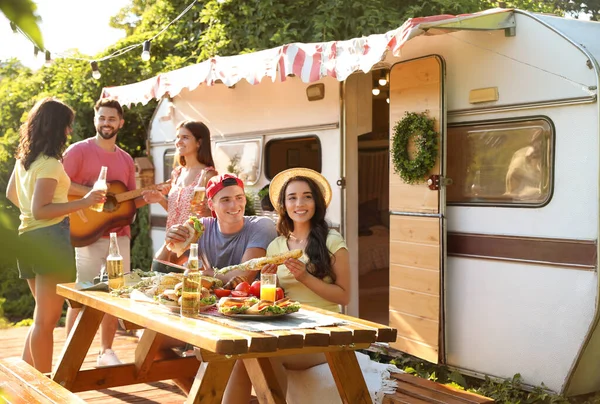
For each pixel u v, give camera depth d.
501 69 4.56
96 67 7.50
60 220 4.16
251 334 2.54
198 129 5.08
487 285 4.70
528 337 4.45
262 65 5.29
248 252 3.78
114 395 4.61
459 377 4.80
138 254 8.98
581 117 4.13
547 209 4.34
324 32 8.52
